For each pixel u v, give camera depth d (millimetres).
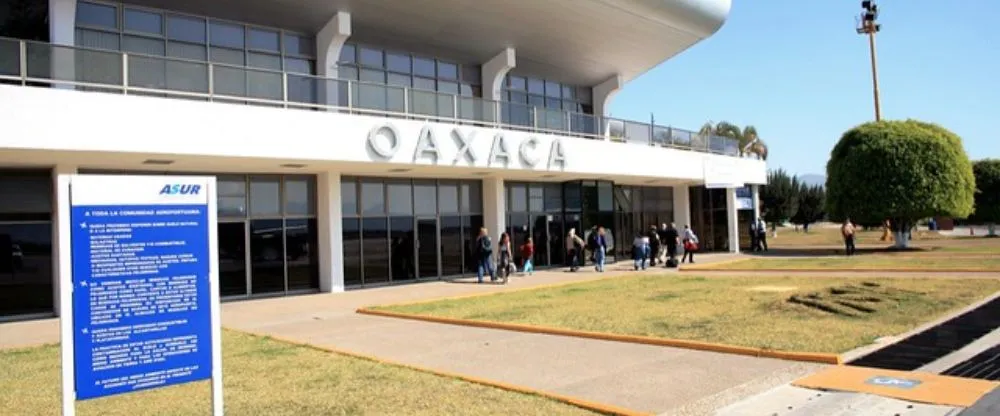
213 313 6281
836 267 22812
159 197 6039
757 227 36031
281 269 19625
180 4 18672
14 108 12820
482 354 9773
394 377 8297
